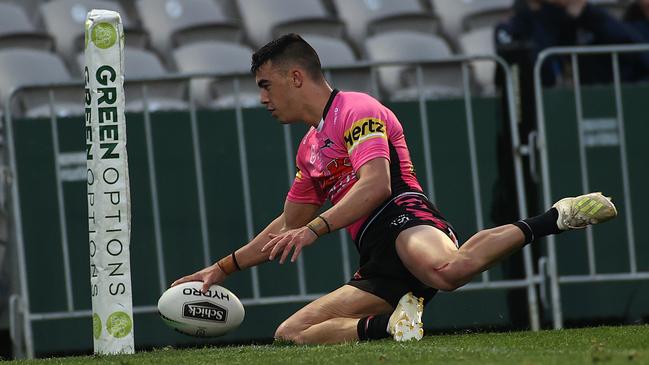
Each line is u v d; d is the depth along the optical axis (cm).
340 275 2084
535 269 2130
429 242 1373
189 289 1435
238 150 2081
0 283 2245
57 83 2077
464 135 2102
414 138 2094
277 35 3409
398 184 1452
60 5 3469
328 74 2103
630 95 2145
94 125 1247
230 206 2078
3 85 3078
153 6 3572
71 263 2062
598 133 2136
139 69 3158
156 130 2070
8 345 2267
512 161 2105
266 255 1509
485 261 1326
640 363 982
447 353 1137
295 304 2081
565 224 1315
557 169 2128
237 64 3306
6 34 3186
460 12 3697
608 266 2136
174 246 2066
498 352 1137
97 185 1253
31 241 2052
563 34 2603
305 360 1116
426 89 2934
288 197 1570
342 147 1450
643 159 2141
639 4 2756
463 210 2098
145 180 2064
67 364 1173
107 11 1251
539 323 2102
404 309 1379
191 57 3288
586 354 1078
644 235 2139
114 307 1268
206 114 2078
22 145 2058
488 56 2111
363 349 1216
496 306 2098
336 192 1480
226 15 3788
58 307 2053
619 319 2152
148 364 1138
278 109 1483
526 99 2130
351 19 3647
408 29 3519
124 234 1263
